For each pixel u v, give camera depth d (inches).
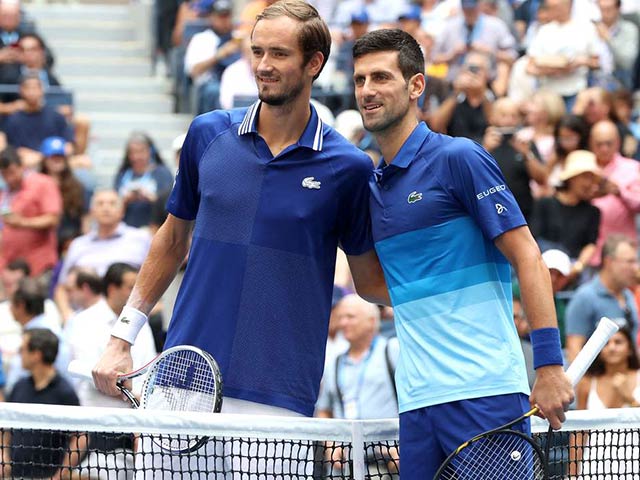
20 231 924.6
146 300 412.5
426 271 368.2
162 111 1323.8
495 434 351.9
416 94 378.0
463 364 360.5
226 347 387.9
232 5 1339.8
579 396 614.2
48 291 844.0
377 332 645.9
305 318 391.9
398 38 374.9
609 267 685.3
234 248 390.0
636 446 415.2
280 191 390.3
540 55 1040.2
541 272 356.5
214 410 366.9
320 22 386.0
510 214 359.3
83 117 1127.0
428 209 367.6
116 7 1509.6
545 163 876.6
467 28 1098.7
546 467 352.2
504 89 1073.5
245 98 1008.9
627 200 833.5
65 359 681.6
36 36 1195.9
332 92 1077.1
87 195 1038.4
